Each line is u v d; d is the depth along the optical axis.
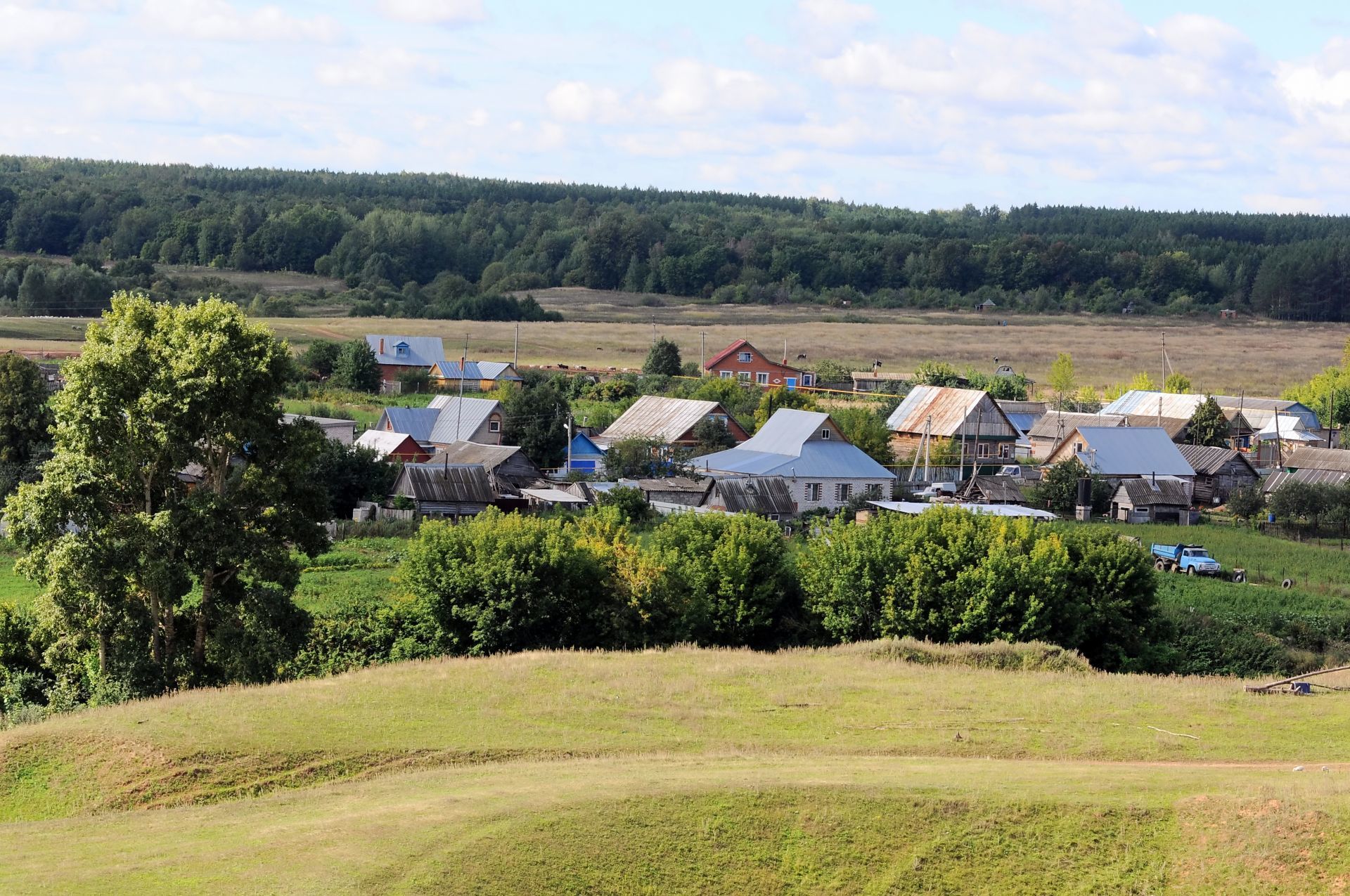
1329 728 67.25
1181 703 72.38
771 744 64.25
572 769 58.22
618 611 95.94
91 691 86.31
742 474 171.88
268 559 90.25
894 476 178.75
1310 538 169.62
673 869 48.25
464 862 46.47
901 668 82.06
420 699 71.06
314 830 49.53
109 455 87.06
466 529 97.88
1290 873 46.47
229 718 67.19
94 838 51.06
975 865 48.84
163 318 90.44
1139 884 47.31
